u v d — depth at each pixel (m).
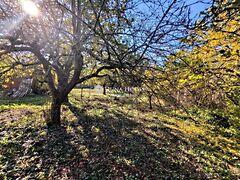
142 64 3.51
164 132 16.48
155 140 14.42
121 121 18.00
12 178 9.54
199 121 18.98
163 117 20.22
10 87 27.67
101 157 11.27
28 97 28.23
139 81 3.54
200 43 3.57
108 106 23.39
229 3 2.75
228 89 6.06
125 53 3.31
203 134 16.59
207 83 5.02
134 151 12.21
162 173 10.30
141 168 10.52
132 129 16.22
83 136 13.88
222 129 16.98
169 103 4.01
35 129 14.75
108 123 17.06
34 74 13.25
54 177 9.62
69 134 14.09
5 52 6.45
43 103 23.69
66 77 14.80
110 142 13.17
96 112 20.09
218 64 5.71
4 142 12.60
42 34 4.83
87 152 11.73
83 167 10.39
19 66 11.59
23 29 6.42
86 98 27.44
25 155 11.43
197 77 4.79
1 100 25.84
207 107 5.79
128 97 4.80
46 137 13.49
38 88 29.92
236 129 13.98
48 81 14.66
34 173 9.92
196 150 13.57
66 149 12.05
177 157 12.18
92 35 3.40
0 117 17.48
